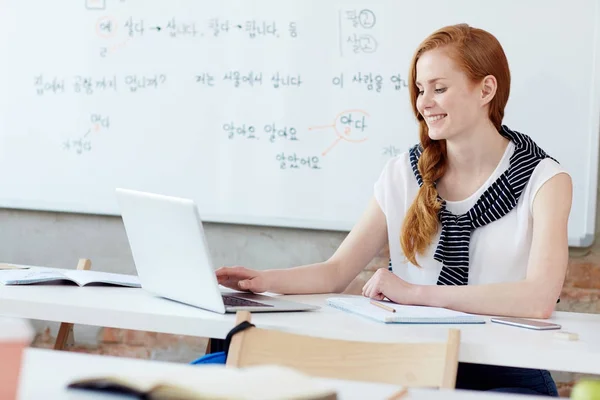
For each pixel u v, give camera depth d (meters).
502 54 1.99
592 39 2.53
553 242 1.85
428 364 1.23
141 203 1.70
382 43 2.70
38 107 3.01
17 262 3.05
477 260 1.97
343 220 2.74
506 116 2.61
